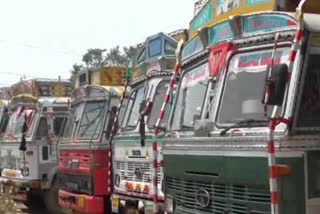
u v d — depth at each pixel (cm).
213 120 495
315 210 415
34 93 1303
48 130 1256
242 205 447
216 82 511
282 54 445
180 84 614
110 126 924
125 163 822
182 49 622
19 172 1264
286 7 482
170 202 571
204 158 496
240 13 516
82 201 923
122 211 823
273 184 400
